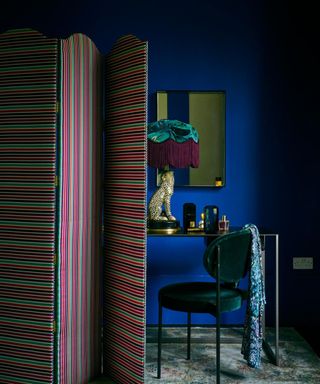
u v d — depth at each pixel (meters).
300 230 3.97
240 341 3.56
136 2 3.97
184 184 3.96
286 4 3.95
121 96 2.86
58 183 2.60
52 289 2.58
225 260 2.69
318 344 3.54
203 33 3.96
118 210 2.89
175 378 2.93
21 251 2.64
